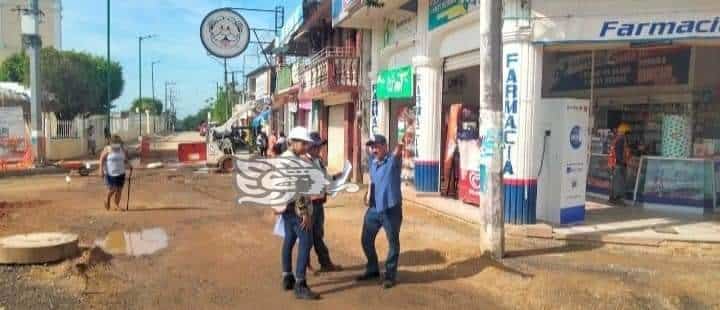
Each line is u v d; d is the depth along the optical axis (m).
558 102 9.74
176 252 8.24
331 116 23.48
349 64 18.47
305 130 6.35
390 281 6.64
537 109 9.66
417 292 6.47
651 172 11.75
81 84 38.44
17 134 22.11
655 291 6.50
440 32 12.75
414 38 14.01
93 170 22.05
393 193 6.58
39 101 22.48
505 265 7.54
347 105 20.34
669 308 6.04
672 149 12.38
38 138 22.41
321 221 7.13
